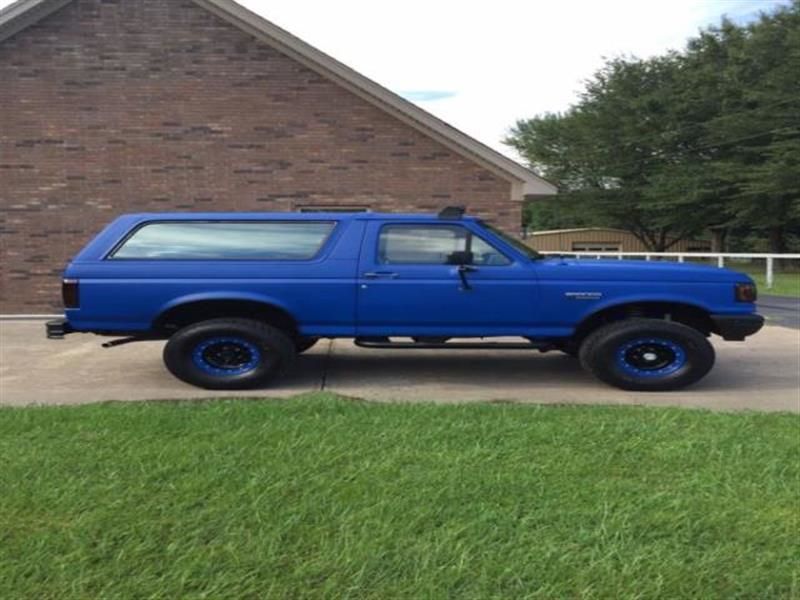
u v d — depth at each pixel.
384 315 6.75
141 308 6.62
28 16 11.94
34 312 12.30
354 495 3.81
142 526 3.43
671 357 6.73
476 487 3.94
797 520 3.52
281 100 12.37
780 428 5.14
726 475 4.15
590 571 3.04
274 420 5.25
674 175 38.81
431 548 3.23
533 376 7.45
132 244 6.73
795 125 34.53
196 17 12.20
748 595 2.88
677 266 6.87
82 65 12.13
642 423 5.22
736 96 37.53
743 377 7.40
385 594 2.88
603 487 3.96
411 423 5.18
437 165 12.52
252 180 12.44
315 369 7.76
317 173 12.48
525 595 2.87
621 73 41.31
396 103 12.33
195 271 6.64
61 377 7.30
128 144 12.28
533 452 4.55
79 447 4.61
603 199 42.59
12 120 12.11
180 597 2.85
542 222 55.84
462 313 6.75
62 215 12.26
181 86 12.27
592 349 6.73
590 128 42.41
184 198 12.40
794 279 25.62
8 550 3.19
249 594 2.87
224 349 6.75
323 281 6.70
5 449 4.57
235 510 3.62
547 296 6.71
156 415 5.39
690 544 3.29
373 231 6.80
